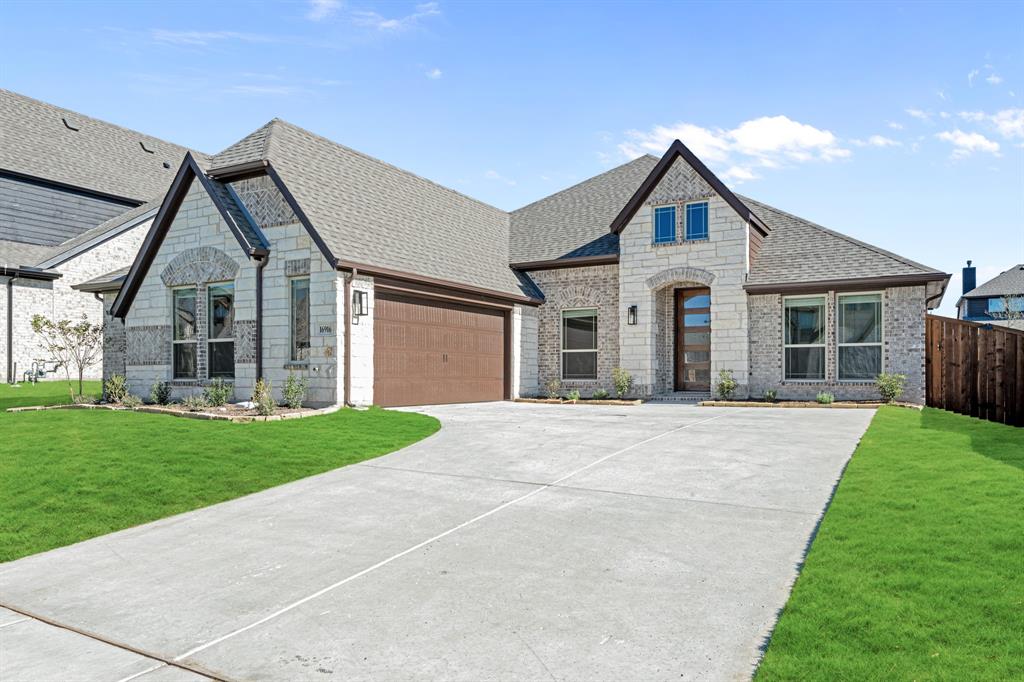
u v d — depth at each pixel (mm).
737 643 4289
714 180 18969
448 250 19609
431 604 5012
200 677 4102
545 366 22188
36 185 28391
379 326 16109
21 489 8352
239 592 5391
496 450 10641
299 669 4129
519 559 5875
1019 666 3695
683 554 5875
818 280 17844
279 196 15867
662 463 9438
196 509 7855
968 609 4391
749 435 11711
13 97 30531
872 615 4375
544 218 25031
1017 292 60500
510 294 20312
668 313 20984
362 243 16047
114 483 8609
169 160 36000
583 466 9367
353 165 19266
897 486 7496
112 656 4418
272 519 7297
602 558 5836
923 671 3686
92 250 27344
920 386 17062
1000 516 6156
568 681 3889
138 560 6227
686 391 20906
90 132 32938
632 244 20359
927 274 16703
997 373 13062
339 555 6133
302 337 15586
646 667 4020
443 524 6922
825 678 3688
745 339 18734
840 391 17969
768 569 5488
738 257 18844
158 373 17766
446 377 18391
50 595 5500
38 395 21062
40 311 25703
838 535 6004
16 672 4238
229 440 10852
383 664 4152
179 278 17328
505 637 4453
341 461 9938
